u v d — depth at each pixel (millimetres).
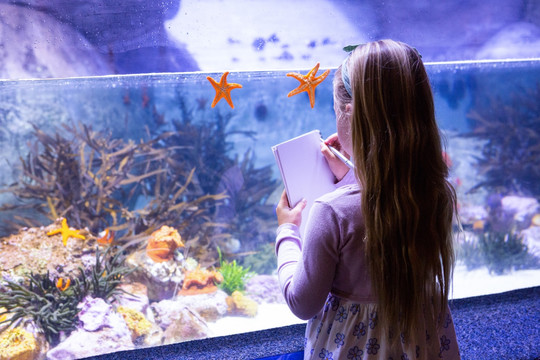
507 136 3459
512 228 3555
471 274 3064
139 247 2672
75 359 2074
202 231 2984
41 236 2508
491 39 2316
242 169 3139
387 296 1199
